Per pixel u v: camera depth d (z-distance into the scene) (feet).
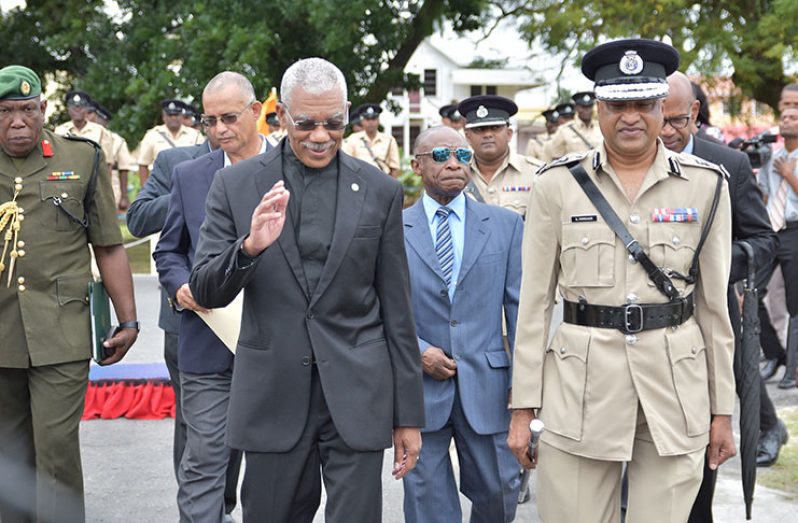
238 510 16.63
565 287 10.77
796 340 23.09
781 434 18.89
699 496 11.68
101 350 14.02
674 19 57.98
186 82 60.85
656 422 10.25
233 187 10.07
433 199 13.83
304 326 9.87
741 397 11.86
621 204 10.52
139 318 34.76
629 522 10.66
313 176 10.10
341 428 9.83
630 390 10.37
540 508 10.96
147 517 16.43
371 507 10.09
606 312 10.44
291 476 10.04
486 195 19.35
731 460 19.60
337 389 9.86
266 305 9.88
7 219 13.50
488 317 13.53
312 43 65.16
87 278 13.99
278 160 10.12
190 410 13.69
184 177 14.03
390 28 66.59
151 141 44.86
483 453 13.38
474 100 19.08
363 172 10.19
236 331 13.16
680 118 13.39
